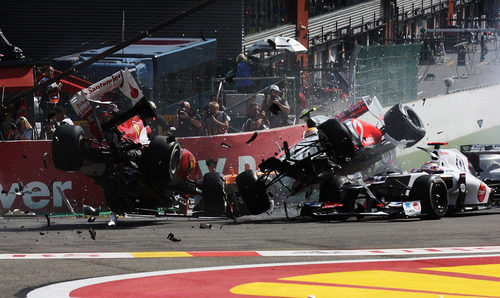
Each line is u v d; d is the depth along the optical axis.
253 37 113.44
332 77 90.62
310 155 46.72
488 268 26.42
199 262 27.55
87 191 55.34
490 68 177.00
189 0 106.88
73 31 107.19
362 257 29.17
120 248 32.16
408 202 46.25
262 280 23.42
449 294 21.64
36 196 55.00
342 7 155.25
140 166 43.06
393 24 182.50
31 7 106.88
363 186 46.69
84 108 42.59
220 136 57.94
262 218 51.34
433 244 33.44
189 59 87.25
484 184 53.09
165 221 49.31
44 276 24.22
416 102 87.19
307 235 37.56
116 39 107.38
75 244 33.78
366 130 48.16
